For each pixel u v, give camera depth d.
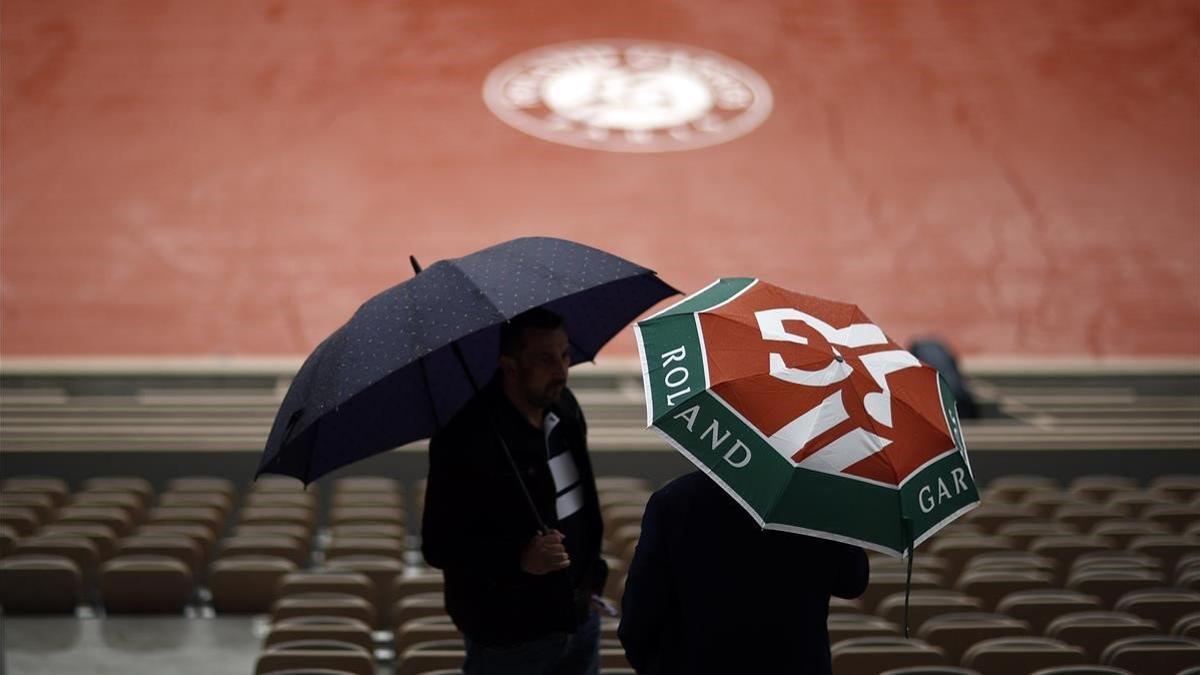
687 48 41.22
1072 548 14.88
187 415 24.11
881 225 34.81
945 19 42.69
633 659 6.57
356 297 32.06
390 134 37.44
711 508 6.39
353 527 16.25
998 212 35.50
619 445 21.05
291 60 40.12
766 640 6.41
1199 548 14.86
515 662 7.49
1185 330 31.75
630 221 34.38
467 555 7.28
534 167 36.19
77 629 13.59
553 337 7.18
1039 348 30.89
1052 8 43.34
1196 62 41.28
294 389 6.90
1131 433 22.69
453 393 7.88
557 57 40.59
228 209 34.81
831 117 38.56
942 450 6.01
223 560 14.88
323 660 9.95
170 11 41.75
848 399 6.02
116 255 33.25
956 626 11.09
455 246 33.56
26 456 20.30
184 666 12.81
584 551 7.75
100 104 38.25
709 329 6.32
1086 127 38.72
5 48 40.00
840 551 6.46
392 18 41.84
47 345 30.08
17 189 35.25
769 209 35.12
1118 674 9.07
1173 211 35.84
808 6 42.94
